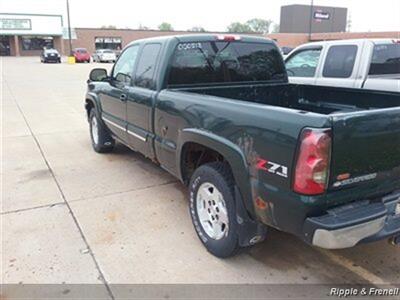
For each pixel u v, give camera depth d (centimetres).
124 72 494
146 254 328
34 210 414
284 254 328
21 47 5566
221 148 290
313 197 229
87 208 418
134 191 466
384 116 239
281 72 462
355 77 589
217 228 318
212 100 304
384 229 260
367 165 241
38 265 313
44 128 828
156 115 387
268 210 257
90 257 324
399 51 605
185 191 464
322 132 219
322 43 656
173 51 388
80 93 1454
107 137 607
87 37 5809
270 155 247
